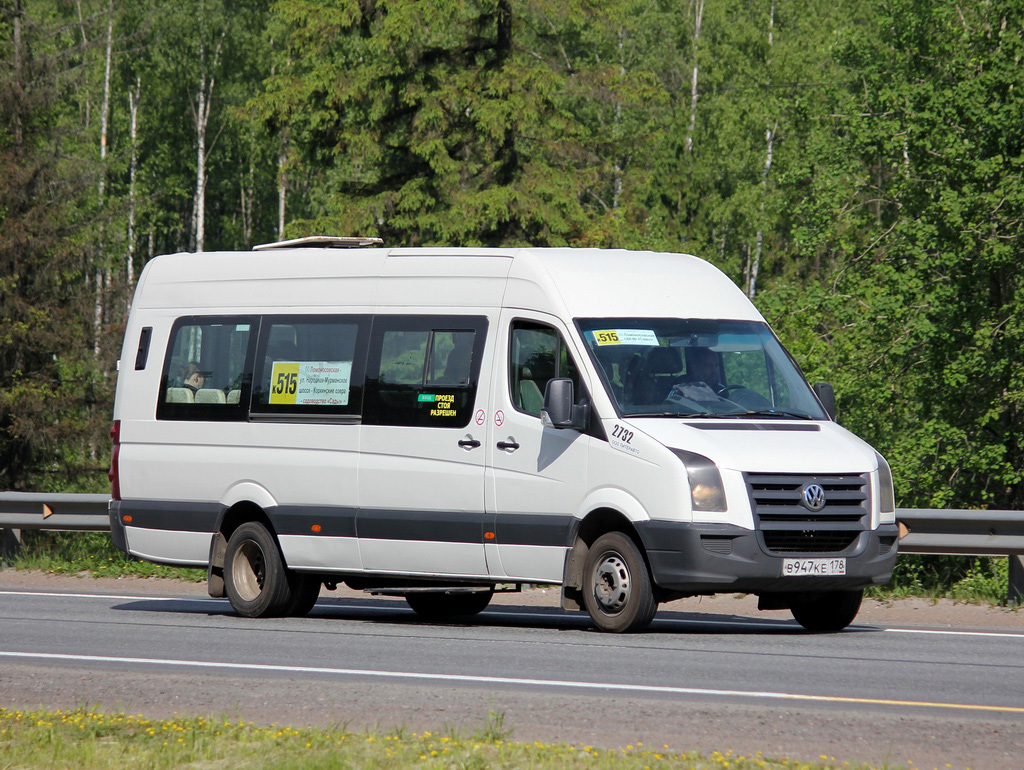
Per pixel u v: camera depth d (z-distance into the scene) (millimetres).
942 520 47312
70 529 62312
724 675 31016
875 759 22969
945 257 90312
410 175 126438
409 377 41750
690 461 36406
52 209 115375
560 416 37562
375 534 41781
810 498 36750
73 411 114125
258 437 44469
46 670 32812
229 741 24484
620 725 25609
